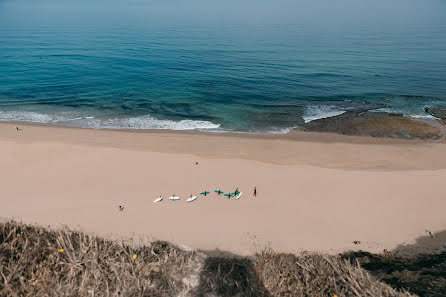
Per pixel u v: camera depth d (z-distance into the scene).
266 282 13.24
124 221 18.36
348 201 20.83
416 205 20.36
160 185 22.39
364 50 89.00
